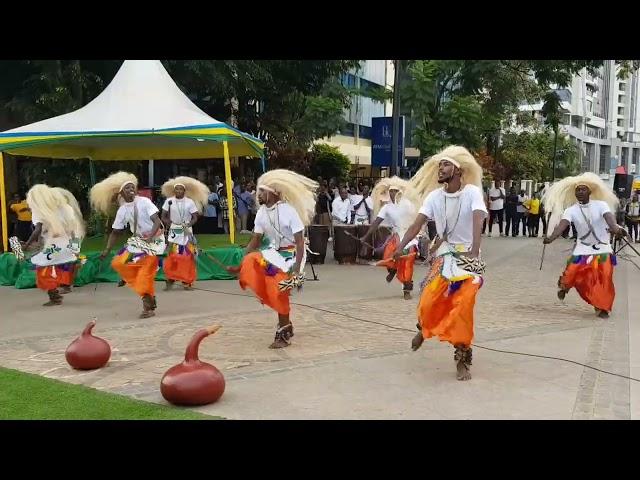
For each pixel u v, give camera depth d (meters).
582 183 8.27
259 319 8.11
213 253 11.40
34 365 6.07
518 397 5.07
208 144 14.05
